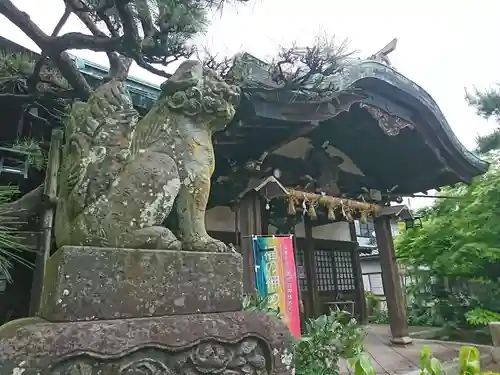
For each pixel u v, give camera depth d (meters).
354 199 7.01
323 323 4.03
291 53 3.47
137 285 1.45
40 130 4.19
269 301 4.27
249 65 3.65
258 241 4.56
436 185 7.68
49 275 1.47
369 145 7.14
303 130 4.36
